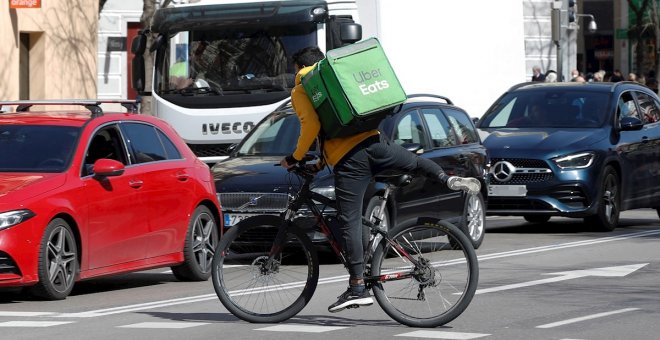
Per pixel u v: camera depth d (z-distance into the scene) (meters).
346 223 24.45
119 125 31.66
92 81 73.00
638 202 48.12
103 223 29.77
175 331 24.20
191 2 53.31
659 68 128.25
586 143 45.53
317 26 49.50
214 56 50.09
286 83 49.41
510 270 33.91
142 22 60.44
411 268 24.48
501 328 24.12
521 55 61.50
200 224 33.44
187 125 49.91
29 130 30.72
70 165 29.52
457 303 24.20
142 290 31.30
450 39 57.50
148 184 31.36
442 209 39.00
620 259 36.41
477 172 41.03
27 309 27.44
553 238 43.69
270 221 25.20
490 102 59.59
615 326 24.27
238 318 25.91
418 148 35.47
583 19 148.88
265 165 36.97
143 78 52.66
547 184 44.66
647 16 132.25
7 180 28.72
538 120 48.03
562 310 26.41
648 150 48.78
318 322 25.31
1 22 61.06
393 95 24.03
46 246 28.17
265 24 49.69
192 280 33.41
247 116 49.34
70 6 70.00
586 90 48.78
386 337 23.31
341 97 23.77
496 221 52.06
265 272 25.27
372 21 54.66
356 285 24.47
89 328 24.59
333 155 24.41
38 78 67.06
